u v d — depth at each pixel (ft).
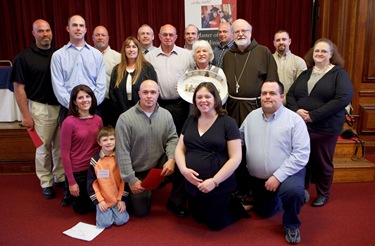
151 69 9.16
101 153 8.00
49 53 9.34
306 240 7.09
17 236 7.40
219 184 7.14
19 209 8.80
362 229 7.52
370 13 12.05
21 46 14.94
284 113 7.38
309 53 8.82
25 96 9.33
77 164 8.13
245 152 8.11
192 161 7.24
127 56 9.08
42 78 9.23
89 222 8.03
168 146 8.23
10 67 11.48
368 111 12.59
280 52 10.58
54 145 10.02
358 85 12.48
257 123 7.61
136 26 14.75
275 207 8.03
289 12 14.35
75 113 8.13
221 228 7.58
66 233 7.47
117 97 9.09
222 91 8.57
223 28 11.00
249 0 14.21
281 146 7.29
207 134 7.20
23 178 11.06
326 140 8.34
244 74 8.90
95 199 7.79
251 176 8.05
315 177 8.88
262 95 7.29
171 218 8.16
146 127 7.89
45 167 9.61
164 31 9.35
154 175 7.59
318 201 8.71
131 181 7.75
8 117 11.72
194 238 7.24
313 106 8.30
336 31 12.64
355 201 8.98
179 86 8.80
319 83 8.23
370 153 12.84
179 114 9.41
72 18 8.75
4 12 14.71
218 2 13.57
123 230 7.61
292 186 6.88
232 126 7.19
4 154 11.39
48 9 14.70
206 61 8.79
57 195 9.71
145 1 14.67
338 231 7.45
